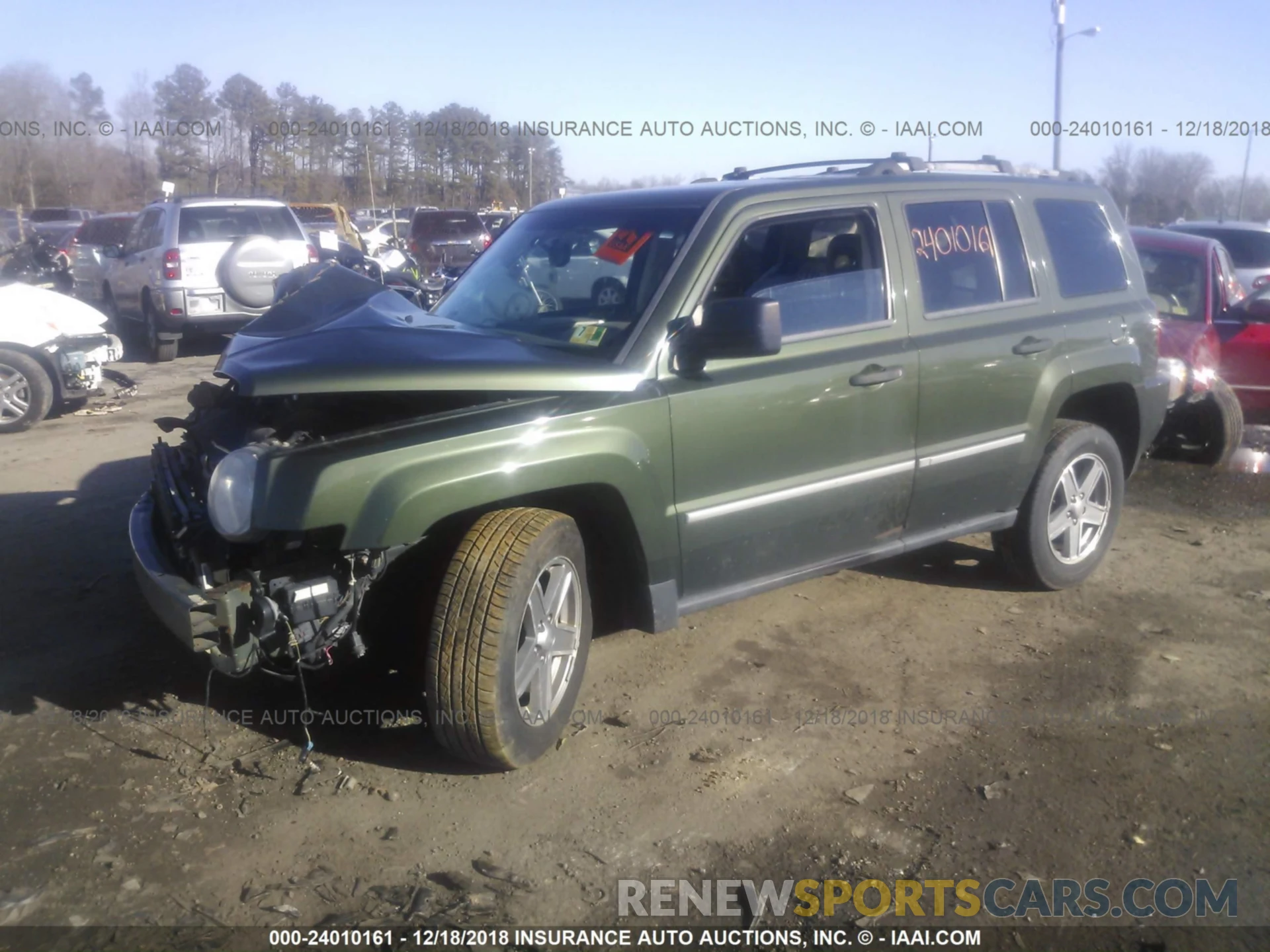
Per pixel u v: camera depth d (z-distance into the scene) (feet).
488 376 11.46
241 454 10.72
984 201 16.28
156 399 35.35
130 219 68.49
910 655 15.34
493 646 11.23
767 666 14.98
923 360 14.73
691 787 11.95
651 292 13.05
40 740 12.87
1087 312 17.21
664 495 12.61
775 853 10.83
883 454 14.64
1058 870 10.56
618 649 15.52
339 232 83.82
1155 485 25.36
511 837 11.05
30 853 10.68
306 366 11.34
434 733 11.76
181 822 11.25
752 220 13.61
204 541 11.76
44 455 27.12
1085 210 17.95
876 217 14.82
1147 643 15.83
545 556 11.72
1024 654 15.39
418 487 10.85
